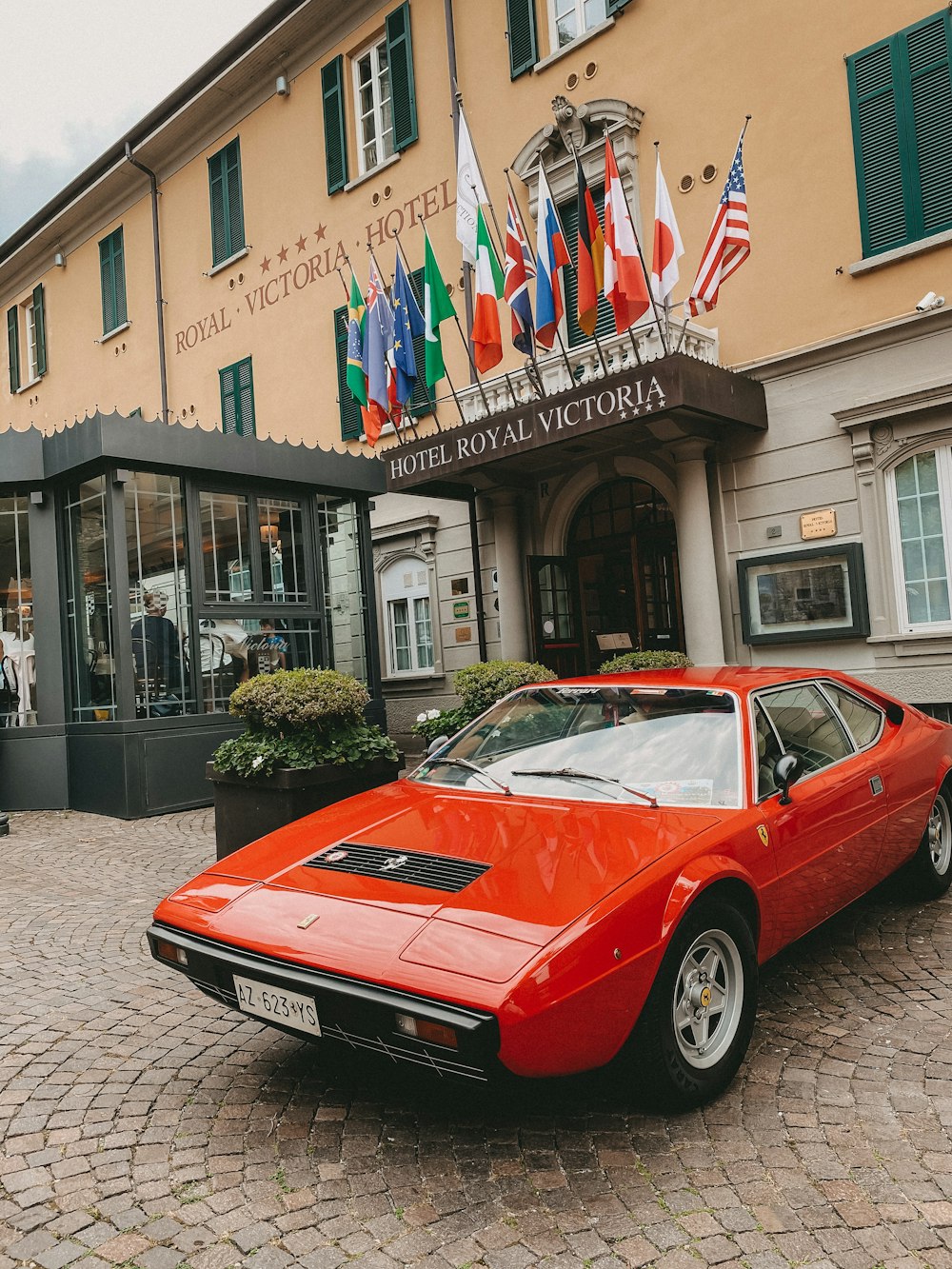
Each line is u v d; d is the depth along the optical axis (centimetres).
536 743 420
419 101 1420
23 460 1012
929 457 923
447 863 321
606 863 304
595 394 972
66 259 2192
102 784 968
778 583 1016
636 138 1160
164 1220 256
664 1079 294
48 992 446
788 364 1010
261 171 1688
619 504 1262
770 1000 405
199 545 1026
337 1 1502
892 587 941
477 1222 251
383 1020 269
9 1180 279
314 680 660
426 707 1443
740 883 333
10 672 1044
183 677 1005
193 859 736
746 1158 280
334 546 1195
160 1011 417
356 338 1184
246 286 1723
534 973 257
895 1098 315
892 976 425
